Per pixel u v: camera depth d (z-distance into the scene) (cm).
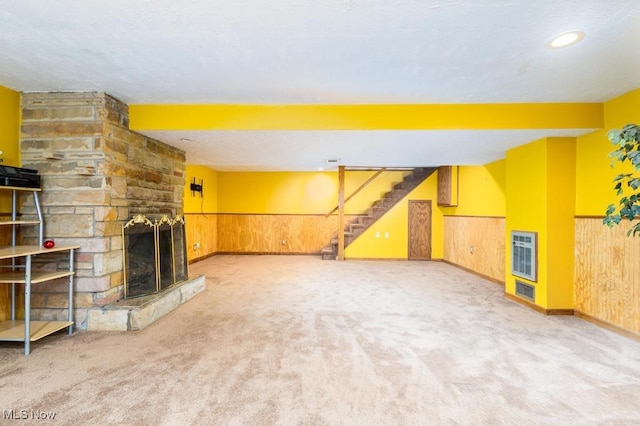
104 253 304
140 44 212
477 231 579
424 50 219
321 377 217
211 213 804
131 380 212
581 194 350
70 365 232
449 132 338
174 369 227
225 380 212
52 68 251
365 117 333
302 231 850
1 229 286
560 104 322
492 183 537
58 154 299
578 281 352
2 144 289
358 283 508
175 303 375
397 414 178
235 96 312
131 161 341
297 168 751
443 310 369
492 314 356
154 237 370
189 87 289
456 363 239
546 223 361
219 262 718
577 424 171
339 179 733
